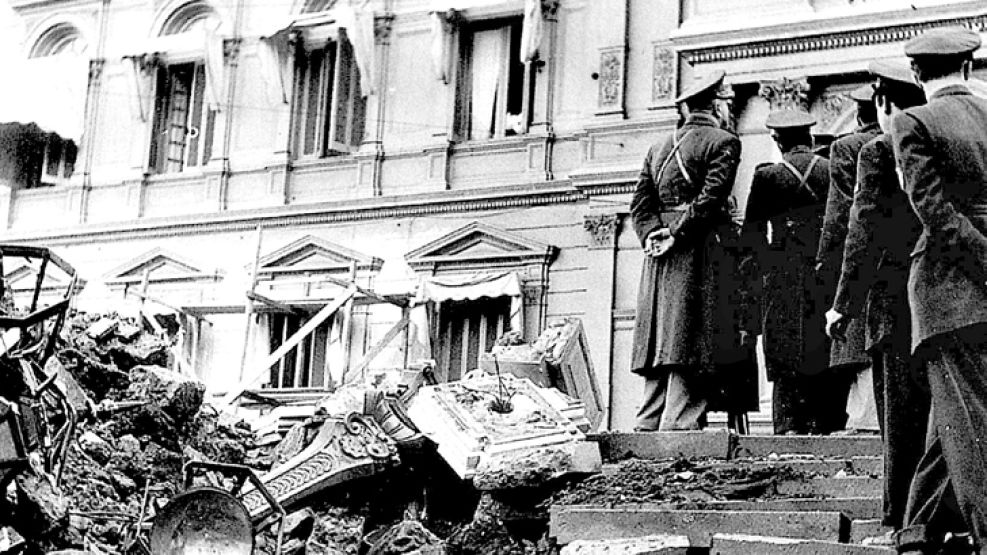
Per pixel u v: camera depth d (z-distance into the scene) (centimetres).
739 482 848
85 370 1130
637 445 984
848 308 690
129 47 2720
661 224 1055
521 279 2334
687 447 969
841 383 1079
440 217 2445
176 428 1112
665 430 1024
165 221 2653
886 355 670
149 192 2712
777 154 2052
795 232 1081
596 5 2384
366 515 1020
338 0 2611
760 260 1082
